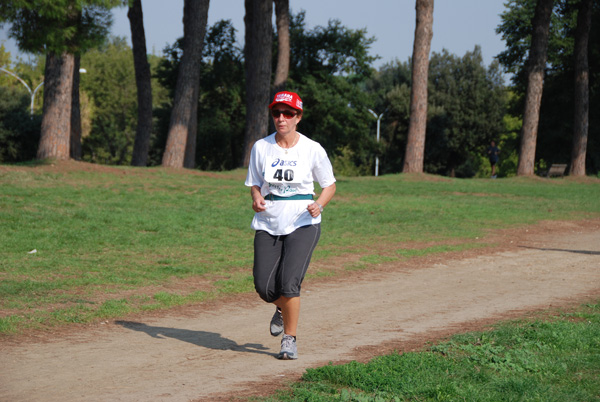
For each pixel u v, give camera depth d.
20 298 6.95
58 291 7.47
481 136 61.12
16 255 9.47
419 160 30.09
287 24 32.28
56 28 16.69
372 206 19.53
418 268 10.70
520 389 4.08
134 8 29.33
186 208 16.22
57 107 20.30
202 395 4.07
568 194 26.30
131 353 5.21
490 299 8.07
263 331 6.20
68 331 5.91
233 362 4.97
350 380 4.25
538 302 7.86
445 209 19.81
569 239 15.27
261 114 28.48
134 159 30.38
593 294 8.48
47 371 4.61
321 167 5.00
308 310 7.27
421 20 28.92
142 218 13.88
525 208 21.39
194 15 23.92
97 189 17.72
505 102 61.81
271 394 4.08
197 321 6.59
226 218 15.05
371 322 6.62
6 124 34.31
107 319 6.48
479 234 15.34
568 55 42.00
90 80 67.94
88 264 9.25
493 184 29.09
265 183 5.00
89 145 68.19
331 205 19.27
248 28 32.03
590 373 4.58
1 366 4.71
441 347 5.22
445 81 62.66
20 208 13.79
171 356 5.14
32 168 19.09
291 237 4.93
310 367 4.81
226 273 9.35
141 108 30.16
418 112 29.70
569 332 5.74
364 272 10.13
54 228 11.95
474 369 4.57
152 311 6.96
